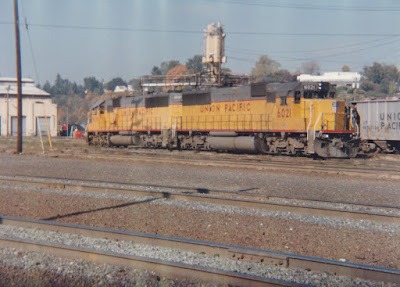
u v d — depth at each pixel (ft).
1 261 20.98
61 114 415.44
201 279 18.78
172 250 22.91
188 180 48.16
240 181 47.16
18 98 85.15
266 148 76.28
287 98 69.62
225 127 80.18
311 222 29.22
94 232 25.64
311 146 67.05
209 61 124.57
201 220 29.71
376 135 84.94
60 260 21.21
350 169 53.36
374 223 29.01
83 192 39.99
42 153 81.10
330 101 68.74
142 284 18.39
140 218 30.42
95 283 18.54
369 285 18.65
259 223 28.91
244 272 19.80
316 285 18.54
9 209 33.55
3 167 60.34
